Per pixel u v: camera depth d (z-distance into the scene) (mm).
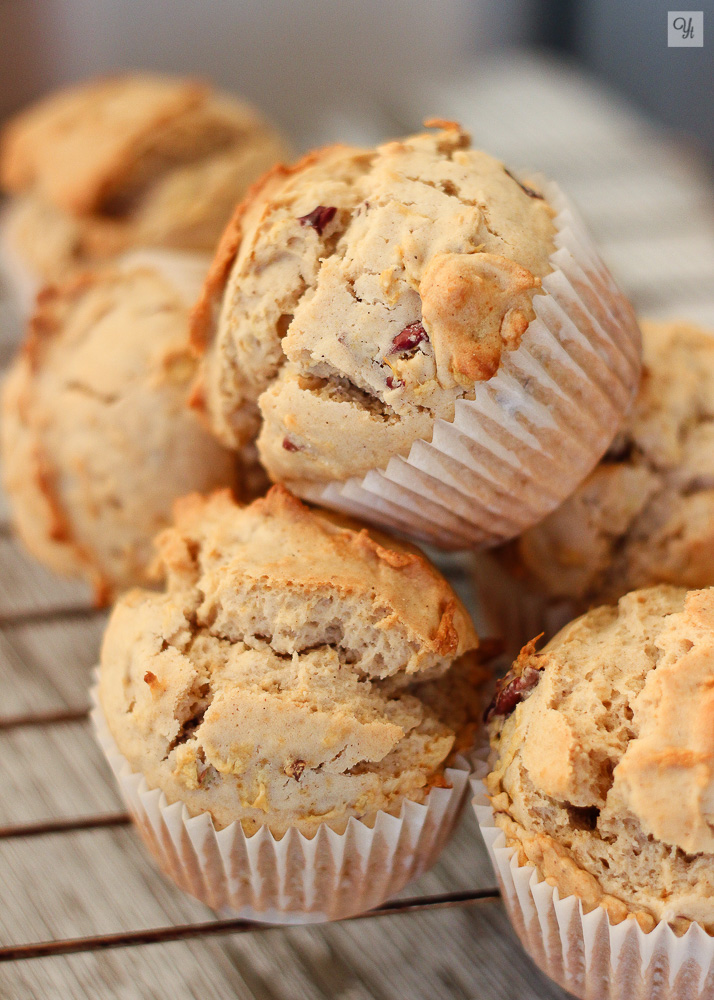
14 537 547
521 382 442
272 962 449
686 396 477
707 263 643
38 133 621
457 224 439
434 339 434
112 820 475
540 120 812
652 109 958
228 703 430
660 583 470
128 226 590
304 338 440
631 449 476
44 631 518
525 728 434
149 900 461
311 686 434
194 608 446
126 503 490
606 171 748
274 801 431
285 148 621
